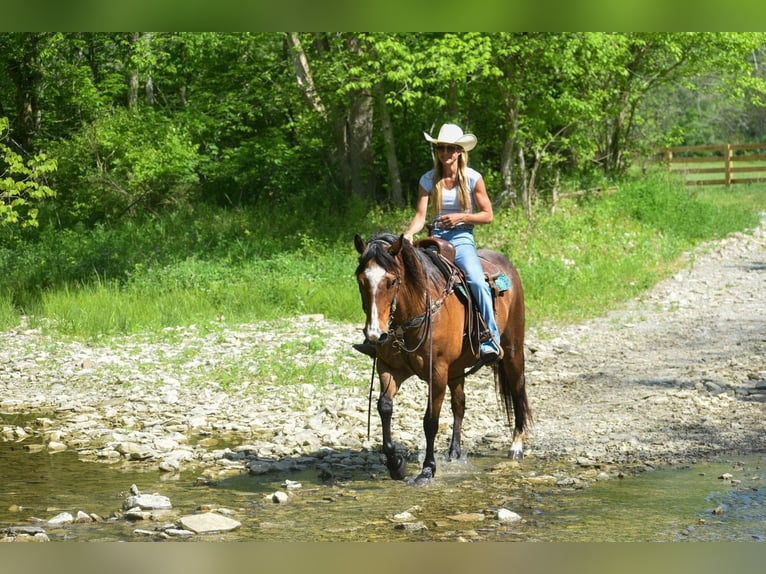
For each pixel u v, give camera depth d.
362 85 20.25
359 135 24.81
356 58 21.39
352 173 24.97
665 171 31.56
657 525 6.12
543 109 23.05
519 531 6.06
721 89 29.05
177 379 11.73
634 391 10.62
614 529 6.06
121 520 6.49
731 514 6.32
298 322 15.23
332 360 12.48
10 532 6.18
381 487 7.29
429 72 21.23
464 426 9.37
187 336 14.30
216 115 28.02
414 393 10.85
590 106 23.16
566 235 21.84
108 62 31.47
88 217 25.47
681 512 6.39
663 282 18.75
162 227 23.19
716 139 48.38
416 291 6.96
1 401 10.81
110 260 19.67
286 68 26.81
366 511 6.61
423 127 24.78
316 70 22.94
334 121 25.12
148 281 17.52
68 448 8.79
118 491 7.30
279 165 26.75
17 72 28.27
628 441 8.48
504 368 8.34
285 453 8.45
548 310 15.89
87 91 28.38
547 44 21.33
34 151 27.89
